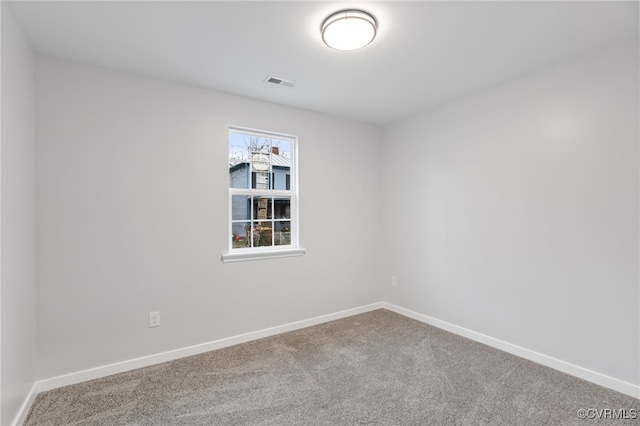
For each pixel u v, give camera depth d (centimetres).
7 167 166
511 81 271
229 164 299
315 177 350
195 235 276
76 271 228
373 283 398
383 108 339
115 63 235
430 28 194
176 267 267
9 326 168
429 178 345
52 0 164
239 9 174
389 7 173
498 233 281
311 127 346
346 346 288
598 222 222
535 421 182
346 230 373
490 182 287
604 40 208
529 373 237
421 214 354
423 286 353
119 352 243
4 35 162
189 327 272
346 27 181
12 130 174
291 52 222
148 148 256
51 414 191
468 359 260
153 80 259
